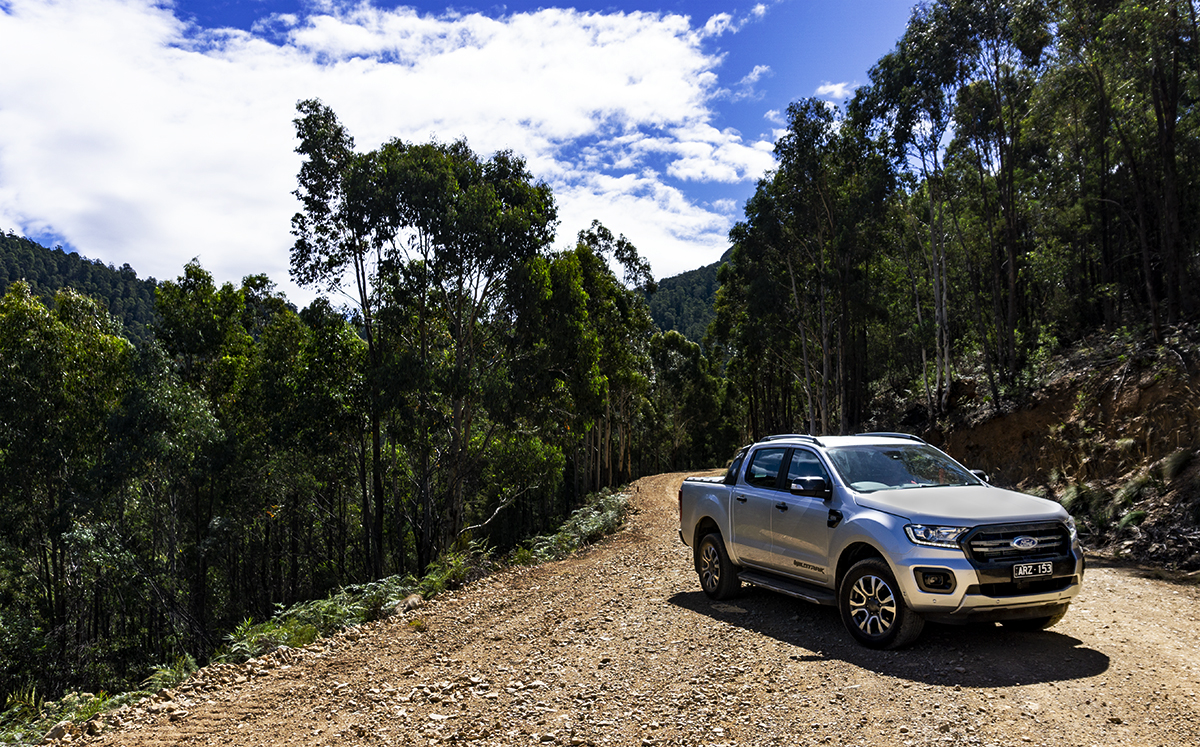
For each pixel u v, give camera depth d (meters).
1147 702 4.49
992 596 5.38
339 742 4.63
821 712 4.58
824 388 39.28
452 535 30.33
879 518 5.93
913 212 37.16
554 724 4.70
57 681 25.92
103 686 27.39
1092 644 5.87
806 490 6.66
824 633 6.48
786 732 4.30
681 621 7.36
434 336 33.00
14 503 30.05
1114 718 4.21
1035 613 5.54
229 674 6.60
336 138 29.92
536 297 30.23
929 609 5.50
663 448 87.38
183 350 37.12
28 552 31.19
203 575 33.44
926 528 5.60
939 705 4.53
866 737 4.14
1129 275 24.73
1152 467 12.80
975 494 6.16
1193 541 10.31
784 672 5.44
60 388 29.12
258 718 5.27
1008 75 25.75
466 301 32.00
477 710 5.09
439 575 11.99
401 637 7.77
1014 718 4.27
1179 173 21.92
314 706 5.46
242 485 34.50
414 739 4.59
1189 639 6.05
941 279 34.47
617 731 4.51
